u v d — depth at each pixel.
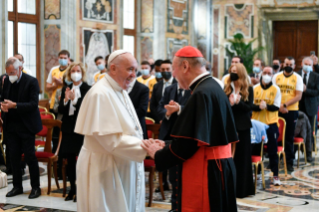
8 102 4.64
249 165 5.05
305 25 13.02
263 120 5.81
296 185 5.66
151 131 5.34
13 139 4.91
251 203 4.81
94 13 9.41
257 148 5.61
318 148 8.33
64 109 4.56
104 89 2.95
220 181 2.64
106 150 2.92
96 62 8.03
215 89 2.66
